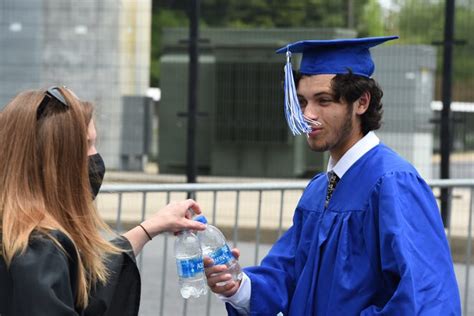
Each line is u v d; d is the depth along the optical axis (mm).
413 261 3254
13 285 2793
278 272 3756
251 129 14695
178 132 14398
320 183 3729
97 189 3266
